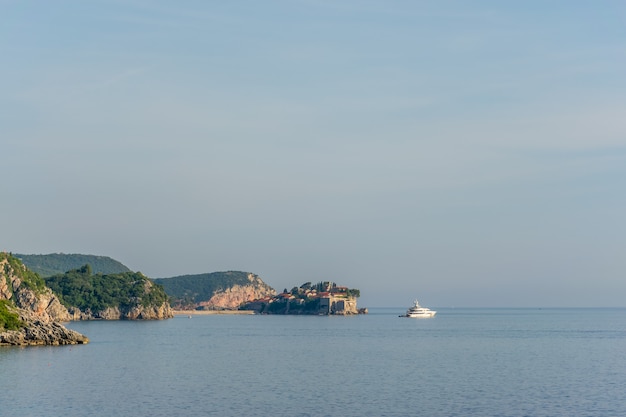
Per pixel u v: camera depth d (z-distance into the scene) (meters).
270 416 99.50
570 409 105.75
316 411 103.44
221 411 103.06
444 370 156.12
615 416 100.44
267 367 162.00
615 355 197.25
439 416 100.25
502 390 124.00
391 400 113.06
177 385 129.25
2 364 159.50
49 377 138.25
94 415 99.62
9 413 100.88
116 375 142.88
